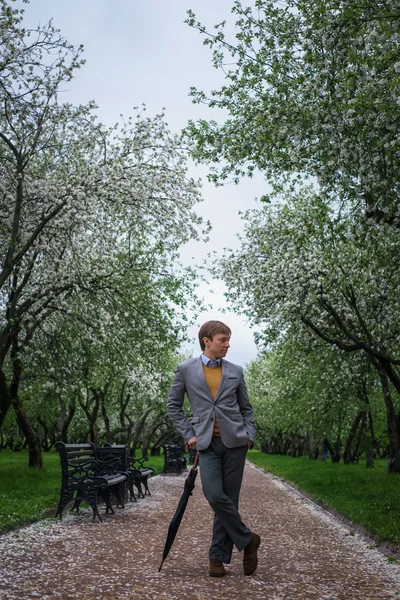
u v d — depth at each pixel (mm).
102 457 14367
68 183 17266
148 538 8336
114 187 17031
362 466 35625
